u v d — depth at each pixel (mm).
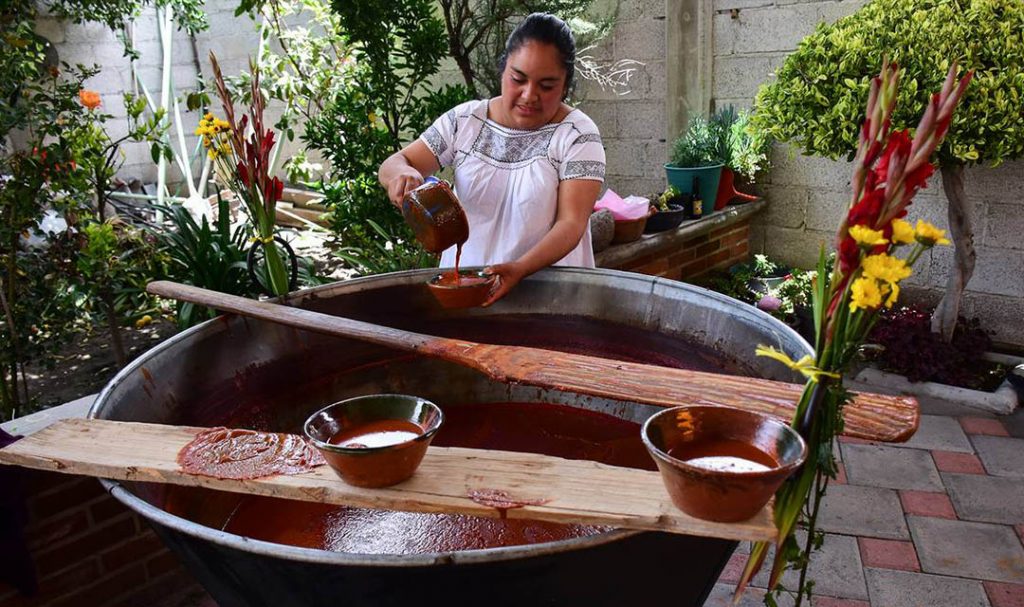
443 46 4086
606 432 1794
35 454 1127
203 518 1375
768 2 4434
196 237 3898
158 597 2297
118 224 3932
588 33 4688
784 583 2357
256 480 1024
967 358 3752
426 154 2170
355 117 4125
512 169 2070
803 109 3482
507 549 909
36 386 3986
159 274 3721
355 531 1404
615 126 5258
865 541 2531
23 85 3615
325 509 1468
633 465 1646
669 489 880
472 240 2166
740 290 4441
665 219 4078
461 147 2154
